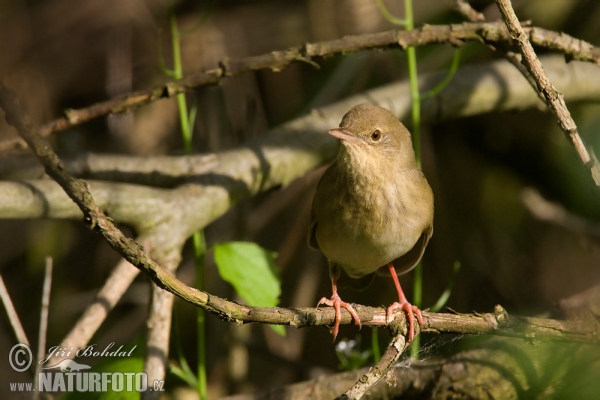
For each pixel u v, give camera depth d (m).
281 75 13.08
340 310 6.92
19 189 7.84
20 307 12.72
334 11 13.29
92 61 13.16
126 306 13.21
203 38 13.18
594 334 7.18
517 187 12.85
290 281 12.93
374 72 13.05
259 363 12.73
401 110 10.30
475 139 13.05
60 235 13.18
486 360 8.37
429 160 12.68
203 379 8.32
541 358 8.12
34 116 12.80
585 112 12.16
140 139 13.05
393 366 6.98
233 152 9.48
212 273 12.46
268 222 13.17
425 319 7.00
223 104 12.69
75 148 12.80
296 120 10.13
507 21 6.38
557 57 11.02
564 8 12.41
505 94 10.59
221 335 12.20
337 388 8.89
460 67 10.77
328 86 12.88
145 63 13.21
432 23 12.77
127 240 5.23
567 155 12.25
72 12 13.25
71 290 13.05
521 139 12.77
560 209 11.80
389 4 13.10
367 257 8.44
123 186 8.27
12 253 13.04
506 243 12.73
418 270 9.01
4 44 12.89
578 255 12.37
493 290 12.52
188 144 9.38
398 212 8.15
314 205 8.56
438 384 8.38
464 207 12.86
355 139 8.07
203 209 8.71
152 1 13.21
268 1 13.70
